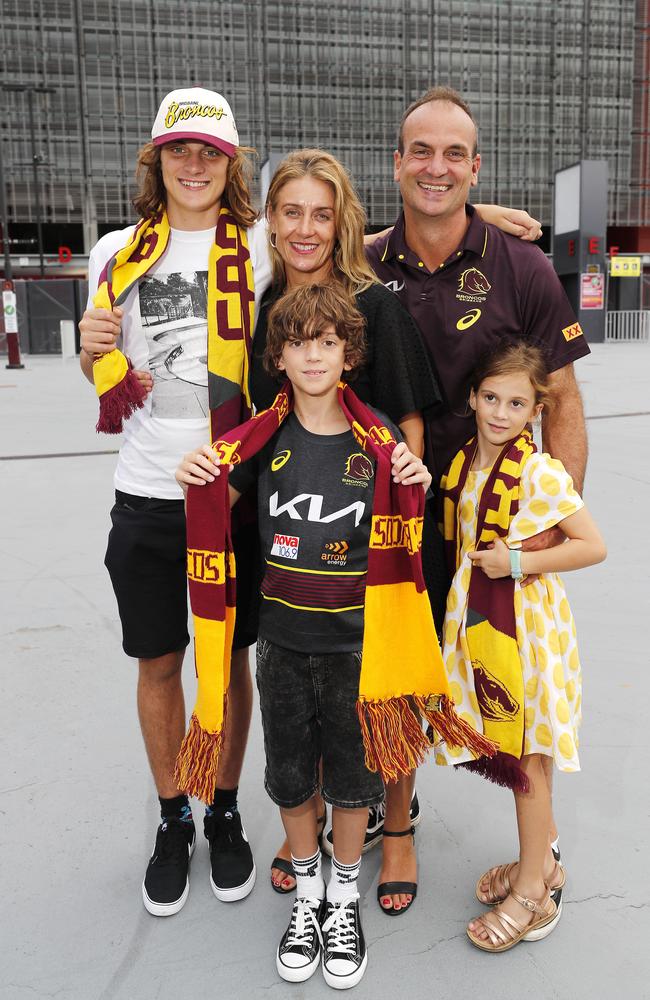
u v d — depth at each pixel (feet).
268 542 5.93
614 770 8.03
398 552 5.64
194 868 7.07
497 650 5.96
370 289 6.08
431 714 5.93
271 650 5.93
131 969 5.85
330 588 5.72
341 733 5.87
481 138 196.24
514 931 5.93
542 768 6.07
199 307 6.45
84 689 9.87
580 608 11.87
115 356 6.14
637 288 102.37
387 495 5.48
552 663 5.88
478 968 5.80
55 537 15.89
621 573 13.25
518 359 5.98
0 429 29.63
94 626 11.68
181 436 6.48
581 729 8.71
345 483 5.75
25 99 181.27
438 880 6.77
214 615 5.80
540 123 199.31
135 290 6.52
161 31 181.98
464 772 8.34
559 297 6.81
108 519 17.13
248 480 6.17
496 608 5.98
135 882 6.76
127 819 7.52
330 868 7.05
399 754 5.73
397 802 6.60
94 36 179.83
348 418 5.71
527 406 6.05
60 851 7.11
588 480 19.61
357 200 6.11
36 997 5.58
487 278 6.80
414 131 6.49
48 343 82.23
